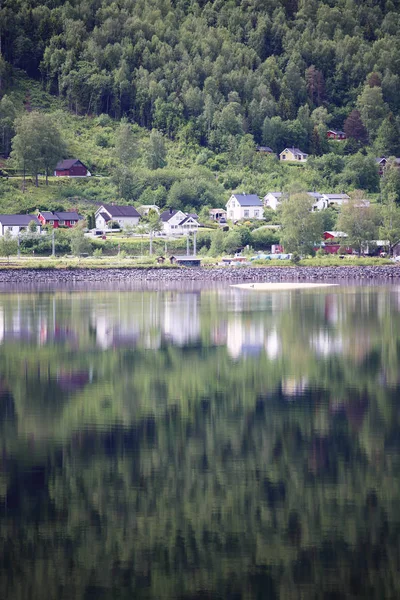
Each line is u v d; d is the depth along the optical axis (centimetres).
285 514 15675
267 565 13888
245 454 19088
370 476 17538
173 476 17588
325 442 19900
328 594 13050
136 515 15712
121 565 13938
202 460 18600
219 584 13338
